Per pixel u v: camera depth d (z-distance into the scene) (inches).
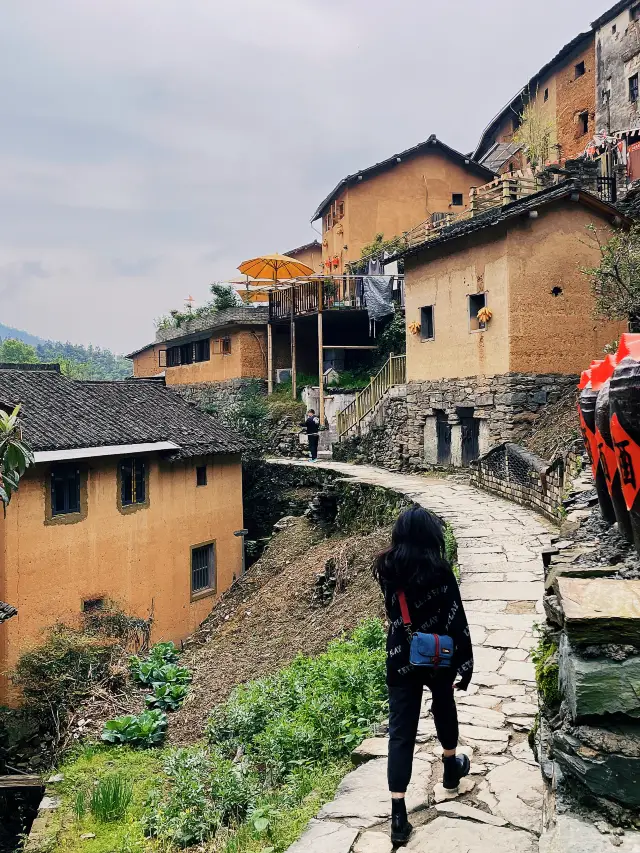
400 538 130.6
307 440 960.9
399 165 1176.8
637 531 117.4
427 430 740.7
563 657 97.7
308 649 402.9
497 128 1378.0
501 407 616.4
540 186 721.0
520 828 128.4
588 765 85.4
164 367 1504.7
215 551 748.6
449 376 697.6
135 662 496.7
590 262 629.9
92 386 740.7
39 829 282.5
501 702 187.8
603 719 87.4
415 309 756.0
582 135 1070.4
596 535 155.7
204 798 239.6
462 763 142.4
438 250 710.5
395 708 130.0
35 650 482.9
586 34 1027.9
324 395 1025.5
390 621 132.0
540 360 613.6
